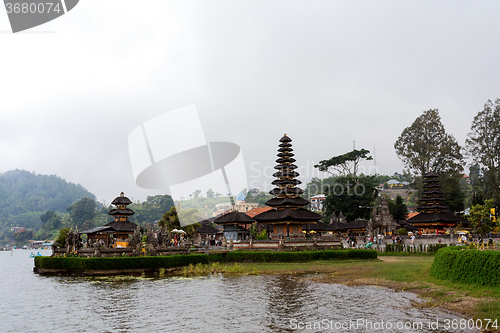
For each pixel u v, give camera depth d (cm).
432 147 10825
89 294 3434
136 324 2331
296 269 5009
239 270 5003
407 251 6919
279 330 2145
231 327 2220
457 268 3092
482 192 9775
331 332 2084
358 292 3212
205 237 9656
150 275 4841
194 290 3525
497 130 9662
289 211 7044
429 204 9156
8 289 3969
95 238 6675
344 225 10462
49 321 2481
